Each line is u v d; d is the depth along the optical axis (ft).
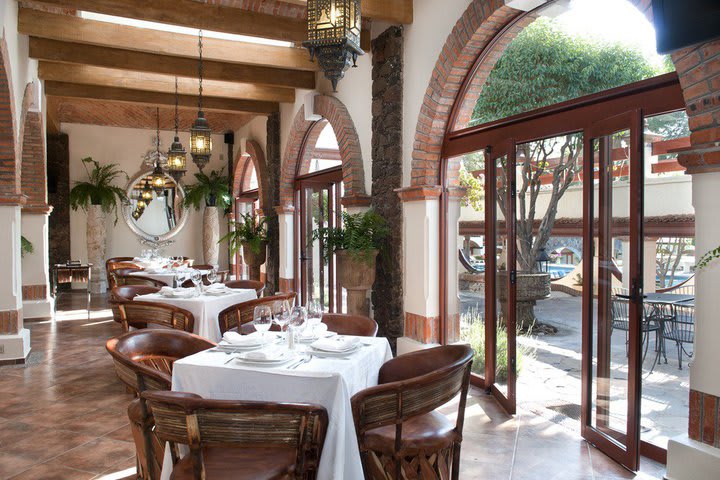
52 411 13.65
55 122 36.52
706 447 8.79
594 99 11.50
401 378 9.24
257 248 31.53
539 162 27.27
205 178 42.34
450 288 16.90
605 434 11.12
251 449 7.50
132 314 14.20
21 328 19.49
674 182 19.22
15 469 10.36
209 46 21.40
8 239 18.75
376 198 19.35
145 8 16.72
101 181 39.37
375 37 19.15
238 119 38.42
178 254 43.27
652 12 9.05
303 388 7.95
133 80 26.45
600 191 11.21
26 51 20.92
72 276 28.14
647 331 16.89
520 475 10.04
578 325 26.00
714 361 8.68
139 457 8.86
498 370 14.78
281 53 22.44
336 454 7.44
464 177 29.60
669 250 22.71
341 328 11.96
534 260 27.07
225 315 14.84
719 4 7.68
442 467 7.98
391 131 18.15
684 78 8.73
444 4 15.58
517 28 14.16
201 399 6.22
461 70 15.29
